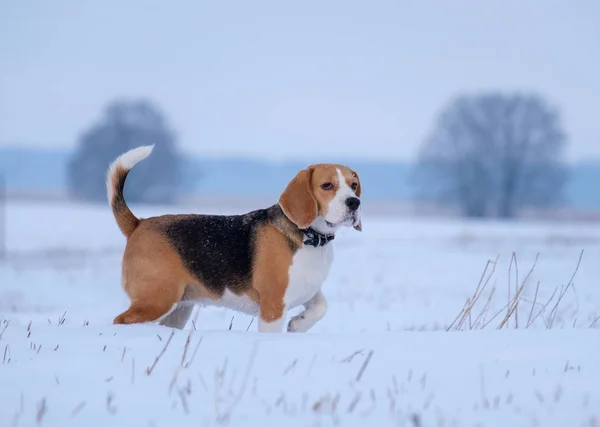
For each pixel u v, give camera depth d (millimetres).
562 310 15312
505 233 47281
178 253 9992
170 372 7270
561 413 6242
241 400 6543
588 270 25016
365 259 28562
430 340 8312
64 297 19094
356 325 14219
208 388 6840
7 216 61156
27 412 6242
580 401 6535
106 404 6434
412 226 56469
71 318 14094
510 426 5969
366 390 6812
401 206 113375
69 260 28672
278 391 6773
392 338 8398
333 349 7973
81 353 7875
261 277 9797
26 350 8008
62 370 7328
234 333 8703
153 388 6836
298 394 6703
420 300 17969
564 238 41281
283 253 9750
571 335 8508
